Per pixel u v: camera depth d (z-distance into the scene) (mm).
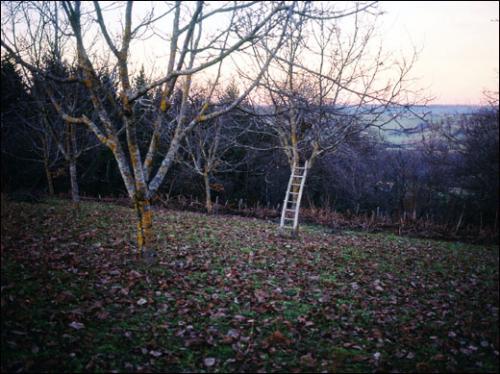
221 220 17031
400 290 7859
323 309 6340
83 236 9586
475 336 5820
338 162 26984
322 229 17781
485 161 22281
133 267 7398
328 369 4590
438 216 24672
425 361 4984
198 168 20875
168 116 17547
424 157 25750
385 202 27453
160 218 15156
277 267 8680
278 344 5102
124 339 4844
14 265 6797
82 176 24781
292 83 11570
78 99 15234
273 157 25594
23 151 23344
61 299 5598
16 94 18156
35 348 4336
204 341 4988
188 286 6777
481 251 14609
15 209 13227
